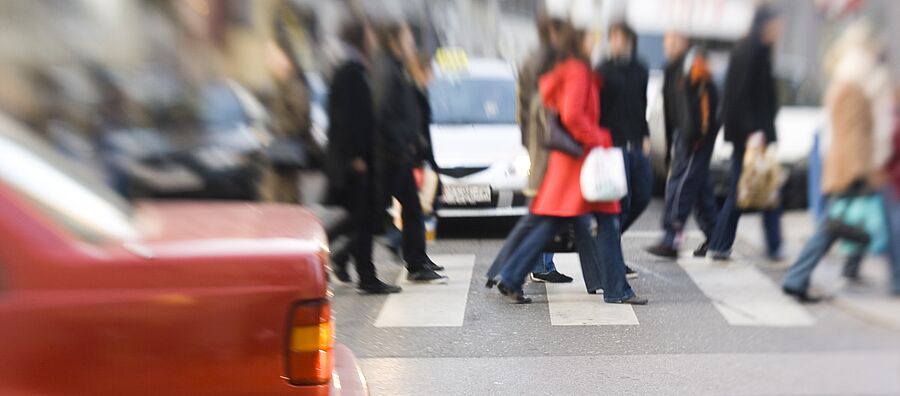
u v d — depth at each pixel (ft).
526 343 20.81
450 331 21.75
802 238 27.89
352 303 24.26
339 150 24.21
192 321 9.93
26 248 9.64
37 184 10.82
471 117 34.30
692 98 26.89
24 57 46.62
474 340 21.08
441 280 26.20
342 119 24.03
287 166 28.40
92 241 10.42
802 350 19.42
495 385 18.21
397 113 24.58
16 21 49.06
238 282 10.17
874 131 21.16
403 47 24.93
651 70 40.06
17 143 11.64
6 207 9.82
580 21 22.49
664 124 27.91
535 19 24.12
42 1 51.34
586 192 22.94
